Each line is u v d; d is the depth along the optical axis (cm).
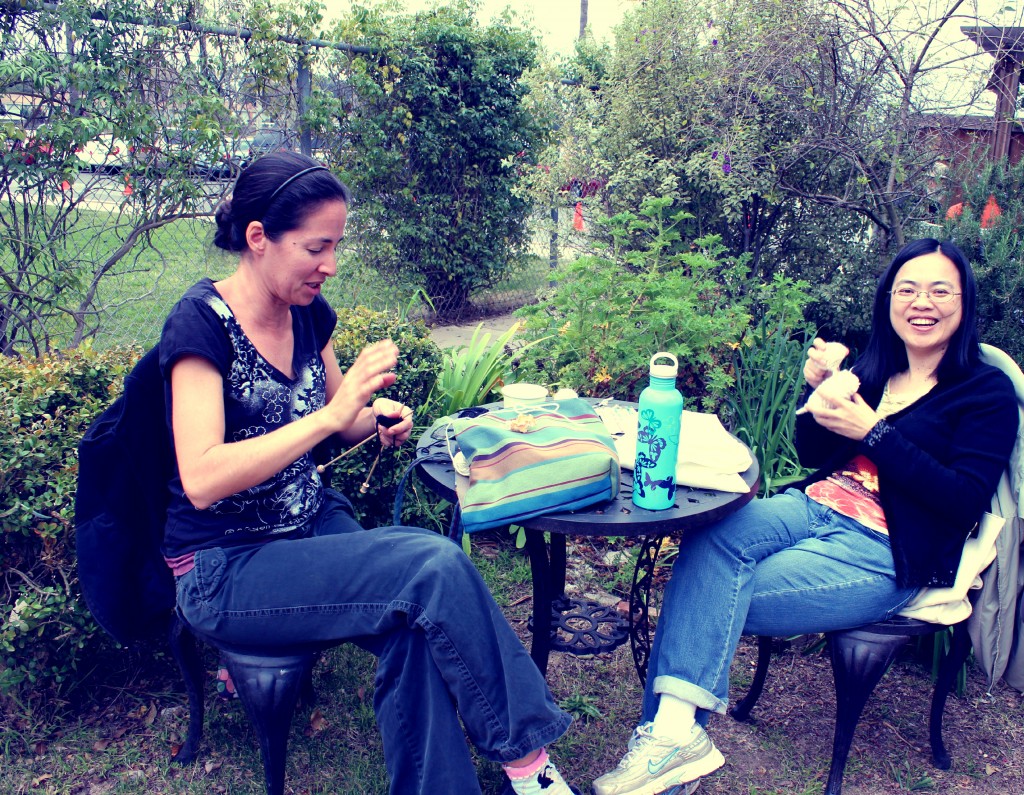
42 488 222
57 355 272
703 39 518
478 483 183
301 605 177
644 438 183
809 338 417
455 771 169
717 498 196
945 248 207
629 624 244
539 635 218
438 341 702
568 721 177
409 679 174
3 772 213
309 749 227
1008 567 212
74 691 239
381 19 641
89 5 428
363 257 702
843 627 204
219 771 218
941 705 226
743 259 438
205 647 264
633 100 527
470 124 716
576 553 344
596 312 363
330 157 644
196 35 495
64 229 444
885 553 204
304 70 588
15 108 421
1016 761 232
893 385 227
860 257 485
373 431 223
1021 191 416
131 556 192
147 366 182
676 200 504
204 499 171
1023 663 236
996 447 199
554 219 636
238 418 184
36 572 223
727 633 200
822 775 226
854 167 481
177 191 479
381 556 177
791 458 343
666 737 197
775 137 490
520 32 741
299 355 196
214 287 184
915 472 195
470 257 765
